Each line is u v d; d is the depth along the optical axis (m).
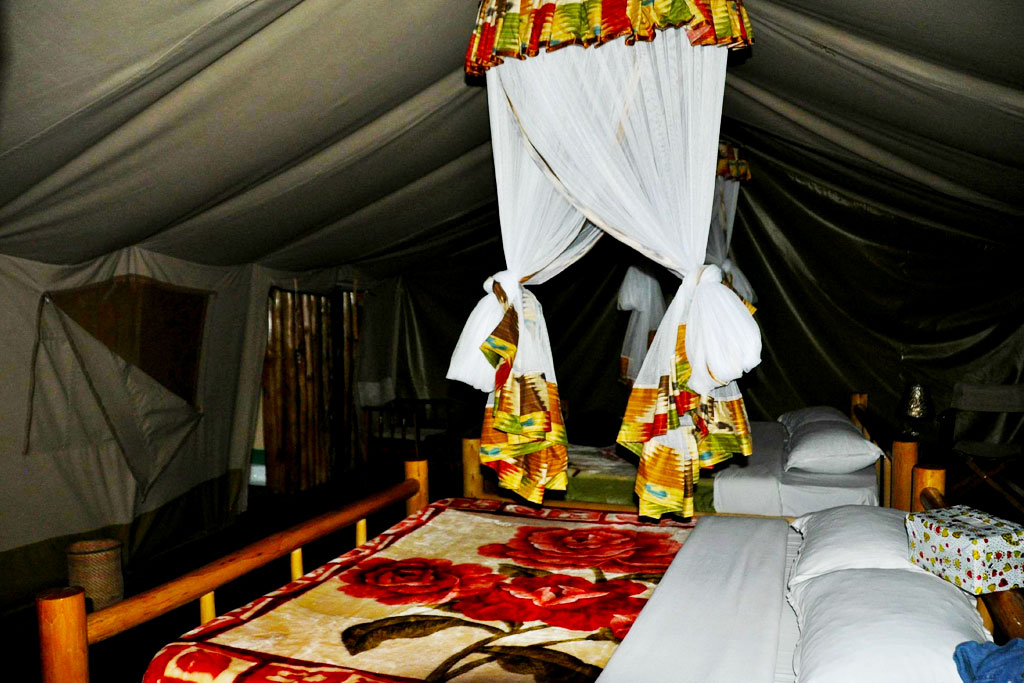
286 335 5.36
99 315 3.68
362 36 2.71
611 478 3.50
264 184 3.64
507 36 2.42
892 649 1.49
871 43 2.65
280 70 2.68
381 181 4.19
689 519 2.94
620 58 2.41
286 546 2.27
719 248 4.42
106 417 3.73
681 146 2.44
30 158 2.51
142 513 3.98
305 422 5.54
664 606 2.04
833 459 3.43
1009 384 4.76
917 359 5.18
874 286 5.27
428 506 3.20
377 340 6.40
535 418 2.68
